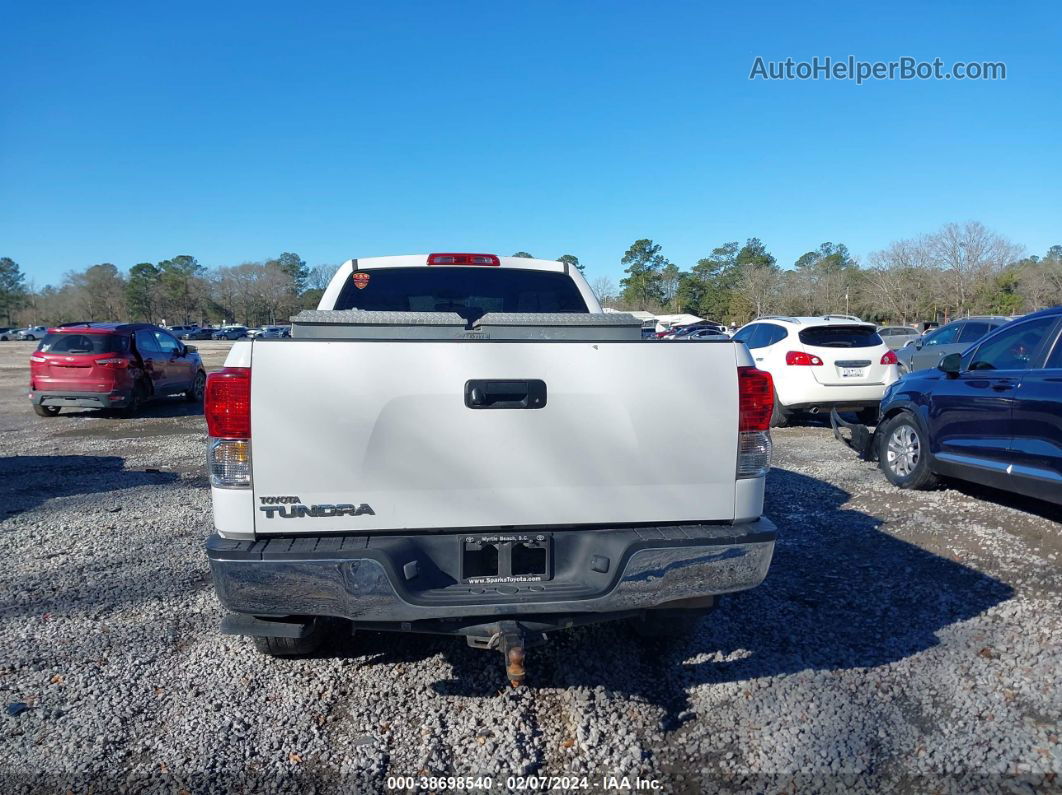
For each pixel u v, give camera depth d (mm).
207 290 112500
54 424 12508
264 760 2900
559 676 3557
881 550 5219
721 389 3055
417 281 5199
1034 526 5660
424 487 2871
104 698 3352
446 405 2857
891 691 3369
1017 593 4418
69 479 7930
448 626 2949
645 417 2984
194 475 8125
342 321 3289
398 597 2801
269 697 3367
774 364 10984
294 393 2791
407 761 2900
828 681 3467
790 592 4508
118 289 111625
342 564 2777
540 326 3342
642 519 3033
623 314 3494
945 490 6836
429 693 3404
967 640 3828
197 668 3633
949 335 15227
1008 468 5641
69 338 12859
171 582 4758
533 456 2924
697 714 3225
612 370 2955
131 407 13336
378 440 2830
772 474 7691
